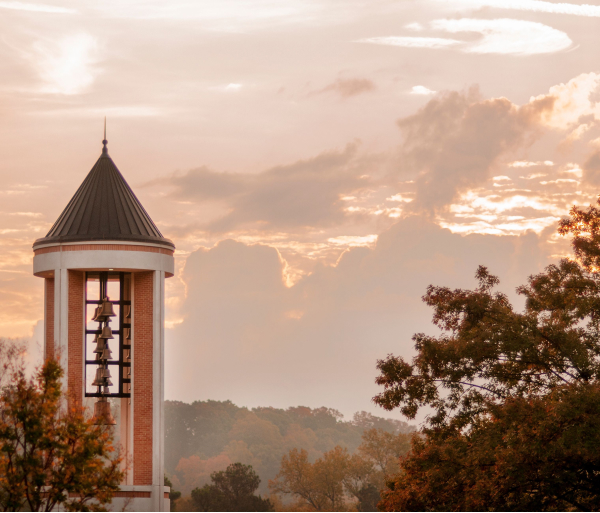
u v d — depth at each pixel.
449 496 40.12
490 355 41.22
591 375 39.53
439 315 46.66
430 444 44.16
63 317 43.81
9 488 29.72
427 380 45.12
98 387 44.00
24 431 30.38
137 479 43.41
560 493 39.03
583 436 34.22
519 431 36.25
